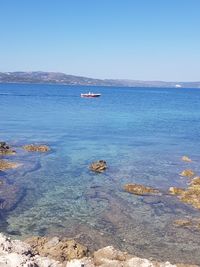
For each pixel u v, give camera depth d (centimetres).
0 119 7588
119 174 3428
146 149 4709
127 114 9906
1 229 2173
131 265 1505
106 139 5469
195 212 2530
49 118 8150
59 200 2683
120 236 2136
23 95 17588
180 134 6212
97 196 2791
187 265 1717
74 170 3519
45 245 1767
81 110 10694
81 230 2194
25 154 4138
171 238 2133
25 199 2683
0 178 3158
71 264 1422
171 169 3659
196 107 13250
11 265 1320
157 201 2720
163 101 16875
